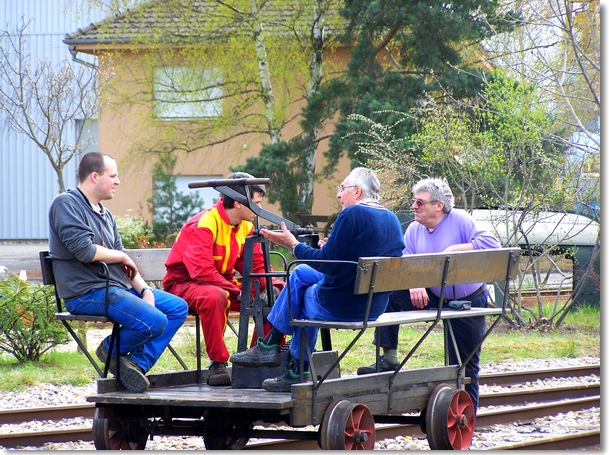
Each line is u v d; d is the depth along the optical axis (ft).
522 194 72.64
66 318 30.40
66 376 49.24
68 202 29.86
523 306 74.18
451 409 31.17
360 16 111.55
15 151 185.98
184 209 130.31
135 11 134.72
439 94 107.65
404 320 28.94
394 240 28.43
